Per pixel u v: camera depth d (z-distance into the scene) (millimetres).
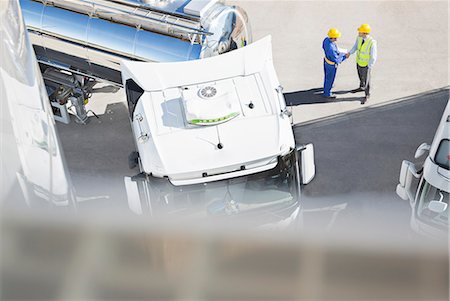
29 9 8008
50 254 1412
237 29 7730
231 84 6523
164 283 1512
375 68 9594
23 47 2148
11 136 1764
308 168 6289
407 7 10922
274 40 10344
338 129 8492
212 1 7273
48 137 2066
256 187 5836
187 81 6613
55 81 8500
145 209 5414
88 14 7781
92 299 1379
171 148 5922
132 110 6652
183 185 5766
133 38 7500
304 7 11094
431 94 9039
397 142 8242
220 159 5789
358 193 7543
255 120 6133
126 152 8344
